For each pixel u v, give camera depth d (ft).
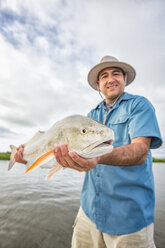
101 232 7.66
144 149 5.95
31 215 20.57
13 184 36.50
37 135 8.21
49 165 7.04
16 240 15.28
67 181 43.21
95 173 8.25
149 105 7.16
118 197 7.11
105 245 7.75
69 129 5.79
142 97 7.64
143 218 6.59
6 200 25.53
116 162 5.41
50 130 6.78
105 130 5.38
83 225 8.67
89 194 8.62
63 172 63.05
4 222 18.53
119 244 6.72
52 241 15.46
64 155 5.04
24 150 8.18
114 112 8.61
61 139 5.96
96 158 5.12
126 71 10.21
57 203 24.97
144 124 6.56
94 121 5.74
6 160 100.63
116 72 9.50
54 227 17.93
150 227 6.77
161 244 14.62
